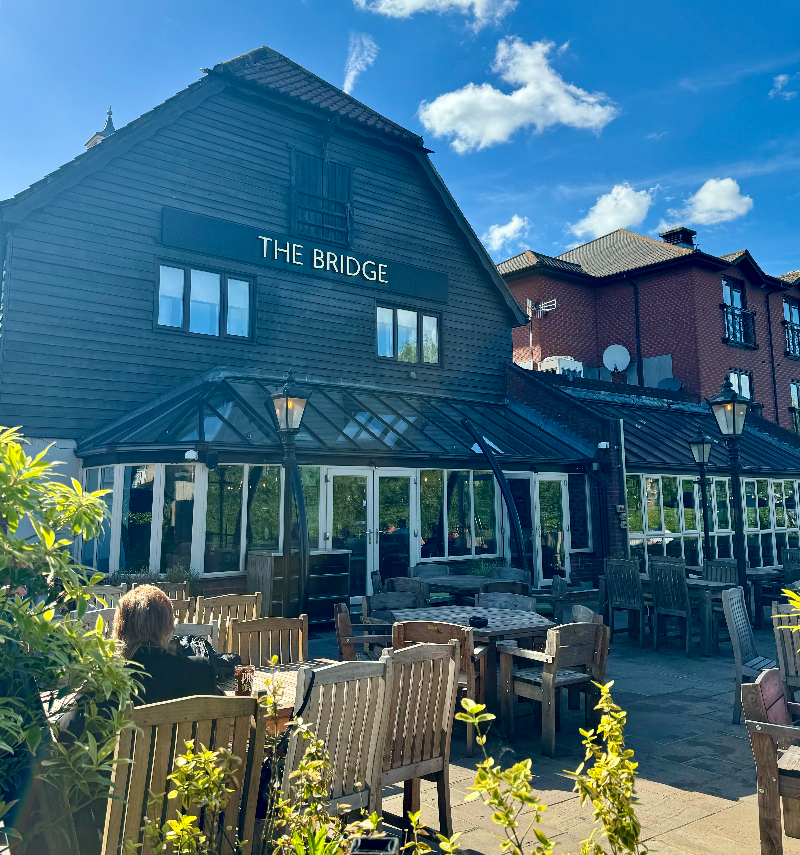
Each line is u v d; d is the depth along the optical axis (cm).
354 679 356
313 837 228
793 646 563
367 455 1300
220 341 1428
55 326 1230
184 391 1342
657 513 1698
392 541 1380
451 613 751
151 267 1351
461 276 1883
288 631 629
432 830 421
